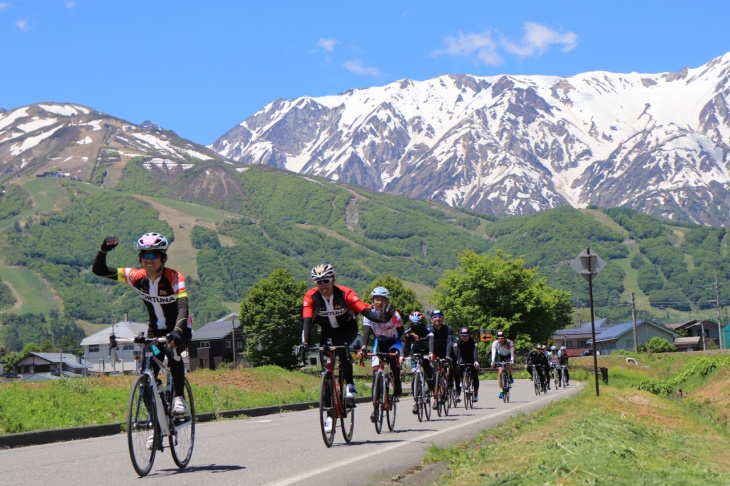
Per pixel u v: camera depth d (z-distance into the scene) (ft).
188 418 29.78
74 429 47.88
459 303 241.35
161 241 28.09
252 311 291.58
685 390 122.42
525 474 25.12
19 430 47.73
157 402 28.04
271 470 29.01
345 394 36.63
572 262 76.79
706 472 27.84
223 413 65.36
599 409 55.42
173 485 25.94
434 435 41.19
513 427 43.06
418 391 50.98
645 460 30.91
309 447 36.27
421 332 54.39
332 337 36.14
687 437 45.19
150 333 29.45
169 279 28.55
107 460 33.42
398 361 42.96
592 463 26.86
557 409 56.44
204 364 416.67
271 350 289.74
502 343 77.15
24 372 459.73
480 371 215.72
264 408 71.82
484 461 28.60
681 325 483.92
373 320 34.91
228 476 27.68
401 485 25.43
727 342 401.29
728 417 71.26
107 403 66.95
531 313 246.88
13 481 27.84
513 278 240.73
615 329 456.86
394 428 45.91
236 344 416.46
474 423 49.57
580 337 476.54
